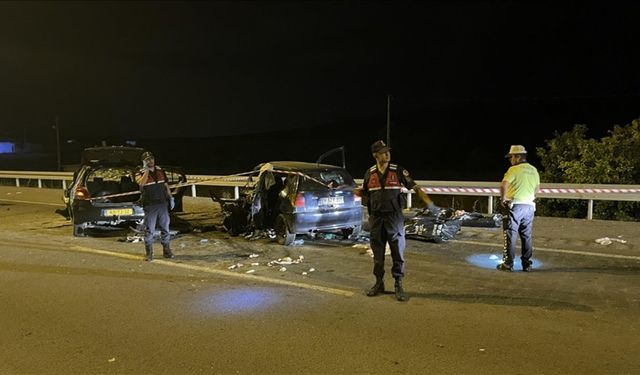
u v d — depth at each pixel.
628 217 12.07
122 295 6.26
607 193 11.03
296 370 4.17
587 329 4.97
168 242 8.41
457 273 7.13
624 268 7.29
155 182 8.17
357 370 4.15
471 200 16.31
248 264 7.88
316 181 9.02
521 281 6.70
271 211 9.81
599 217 12.47
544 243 8.99
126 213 10.38
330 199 9.16
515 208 7.10
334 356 4.42
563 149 13.77
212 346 4.67
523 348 4.53
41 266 7.81
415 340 4.74
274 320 5.31
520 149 7.16
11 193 20.25
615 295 6.05
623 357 4.33
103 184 11.80
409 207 13.05
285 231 9.16
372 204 6.04
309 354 4.47
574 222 10.90
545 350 4.48
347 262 7.95
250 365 4.28
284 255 8.50
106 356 4.50
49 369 4.27
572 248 8.58
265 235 9.98
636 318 5.27
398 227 5.95
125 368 4.27
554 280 6.73
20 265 7.88
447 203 15.54
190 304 5.87
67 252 8.88
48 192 20.42
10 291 6.47
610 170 12.48
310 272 7.34
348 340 4.76
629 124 13.12
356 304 5.82
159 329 5.11
